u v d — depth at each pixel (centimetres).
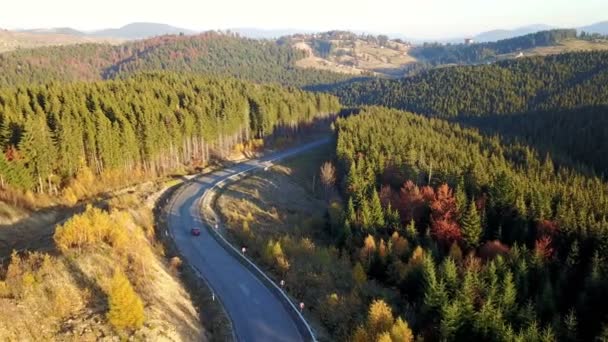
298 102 15750
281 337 4122
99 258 4278
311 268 5412
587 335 5012
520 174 9744
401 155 10000
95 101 9569
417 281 5294
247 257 5797
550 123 16538
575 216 7206
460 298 4534
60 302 3491
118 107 9644
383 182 9225
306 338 4119
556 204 8138
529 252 6191
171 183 9150
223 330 4134
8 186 6925
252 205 8144
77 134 8175
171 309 4075
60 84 11894
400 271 5572
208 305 4538
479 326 4328
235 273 5319
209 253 5894
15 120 7562
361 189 8238
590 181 10112
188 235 6512
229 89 14200
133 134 9150
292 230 7338
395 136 11581
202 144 10994
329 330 4306
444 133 13825
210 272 5334
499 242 6631
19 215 6462
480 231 6938
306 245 6041
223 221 7238
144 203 7550
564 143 14500
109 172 8644
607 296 5322
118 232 4759
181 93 12800
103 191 8188
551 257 6431
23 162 7125
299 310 4569
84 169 8231
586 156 13488
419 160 9825
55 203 7338
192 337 3872
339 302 4584
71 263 4028
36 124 7362
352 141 11125
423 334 4319
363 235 6731
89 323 3409
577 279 5950
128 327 3475
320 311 4522
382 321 4031
